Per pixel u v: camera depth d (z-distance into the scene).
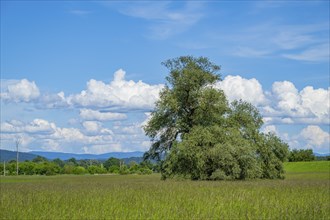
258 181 59.88
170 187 41.59
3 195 31.02
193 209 20.45
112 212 19.22
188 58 69.44
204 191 34.59
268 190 36.53
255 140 77.44
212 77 69.12
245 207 21.44
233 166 64.88
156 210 19.86
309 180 65.31
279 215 18.42
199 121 69.38
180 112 69.88
